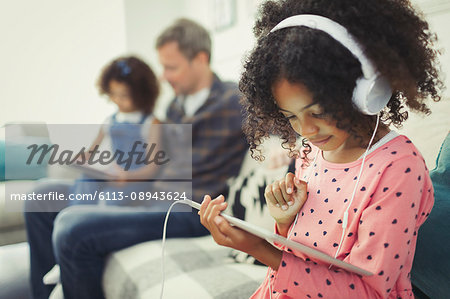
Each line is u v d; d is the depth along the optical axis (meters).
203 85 1.57
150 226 1.22
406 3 0.53
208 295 0.82
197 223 1.28
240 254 1.03
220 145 1.41
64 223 1.17
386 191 0.51
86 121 2.80
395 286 0.56
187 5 2.45
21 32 2.67
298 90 0.50
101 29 2.71
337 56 0.48
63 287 1.18
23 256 1.62
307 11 0.52
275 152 1.12
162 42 1.54
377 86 0.49
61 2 2.70
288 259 0.54
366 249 0.50
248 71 0.58
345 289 0.50
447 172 0.67
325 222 0.59
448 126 0.77
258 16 0.63
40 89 2.75
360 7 0.49
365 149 0.58
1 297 1.32
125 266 1.06
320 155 0.68
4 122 2.69
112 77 1.69
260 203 1.03
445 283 0.62
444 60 0.86
